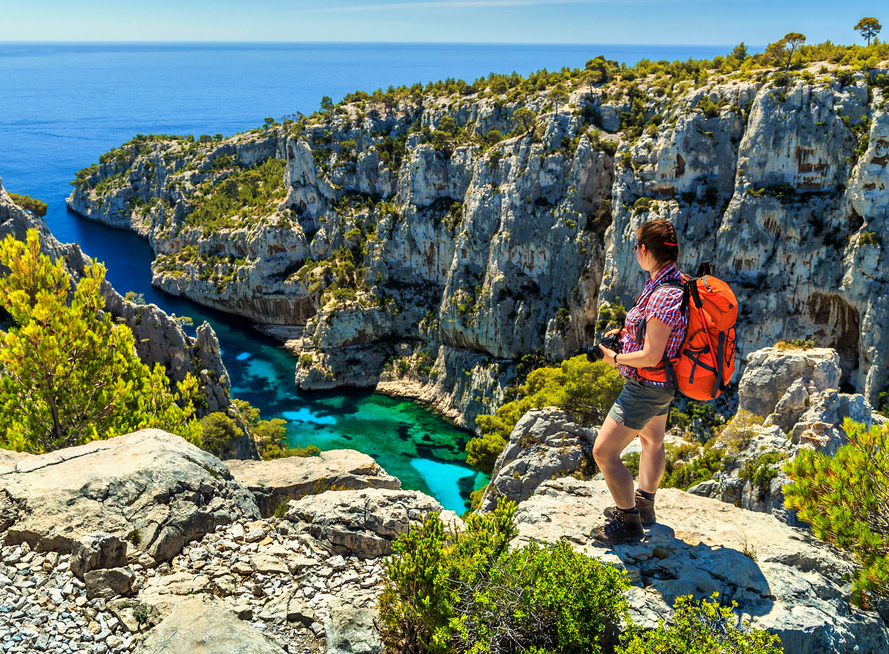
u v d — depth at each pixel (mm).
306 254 180250
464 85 189000
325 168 178500
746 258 110625
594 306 128250
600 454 8750
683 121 114500
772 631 7660
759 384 45219
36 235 25578
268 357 162250
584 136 126438
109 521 10500
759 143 108562
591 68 151875
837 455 12125
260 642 8219
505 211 132625
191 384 29000
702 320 7527
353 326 151375
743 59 138250
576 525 10234
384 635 8711
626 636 7527
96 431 21672
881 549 9492
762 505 28172
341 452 22312
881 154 97688
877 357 99500
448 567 8523
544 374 83438
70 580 9492
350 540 11000
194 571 10180
